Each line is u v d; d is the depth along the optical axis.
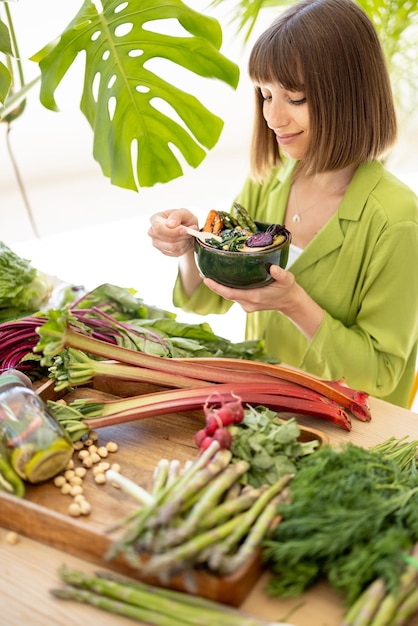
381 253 1.32
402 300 1.35
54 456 0.95
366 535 0.80
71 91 3.59
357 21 1.18
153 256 3.16
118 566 0.84
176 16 1.29
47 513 0.86
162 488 0.88
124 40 1.31
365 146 1.27
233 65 1.33
